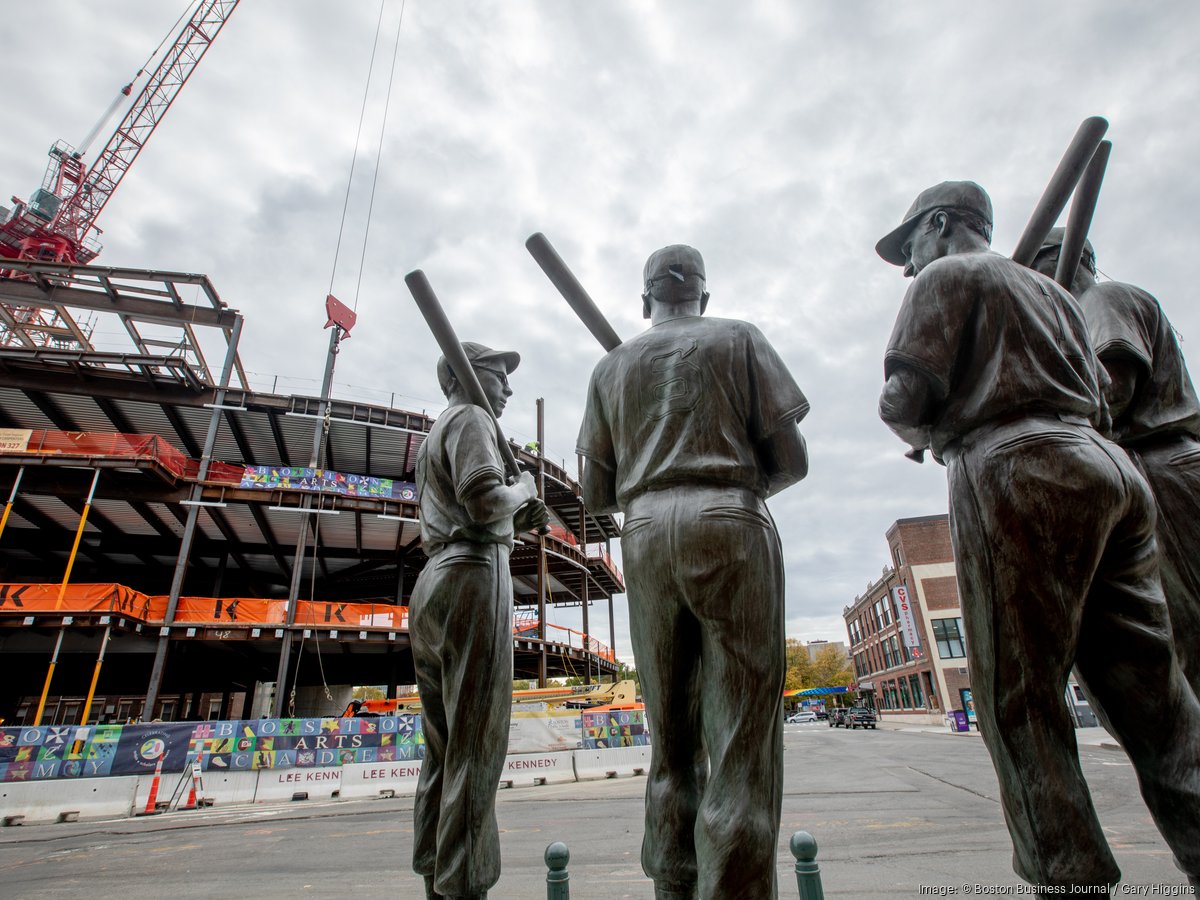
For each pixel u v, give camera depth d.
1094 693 1.68
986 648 1.57
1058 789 1.43
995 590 1.55
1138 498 1.56
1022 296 1.68
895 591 38.03
